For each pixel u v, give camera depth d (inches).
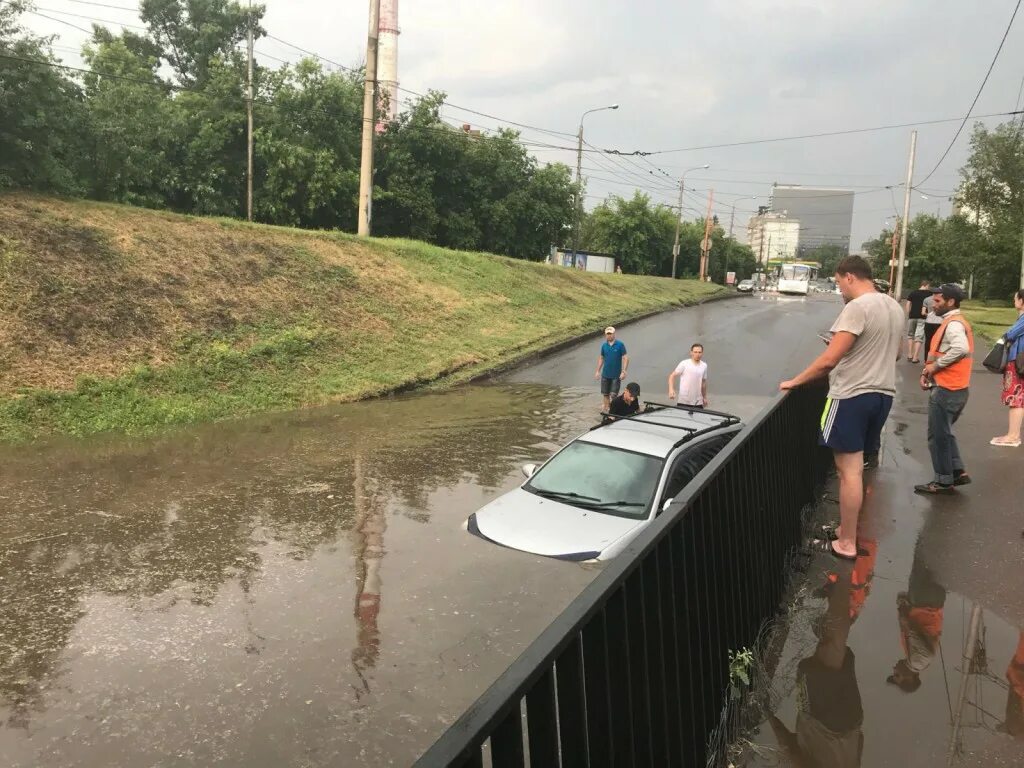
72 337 510.6
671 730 98.1
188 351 557.6
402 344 726.5
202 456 402.6
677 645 100.2
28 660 187.2
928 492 235.1
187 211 1213.7
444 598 221.6
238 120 1258.0
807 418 219.5
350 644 194.4
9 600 222.8
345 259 863.1
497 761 55.9
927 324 555.2
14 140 647.8
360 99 1400.1
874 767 107.0
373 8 962.1
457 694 171.3
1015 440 298.8
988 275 1681.8
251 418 504.7
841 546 185.2
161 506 316.2
